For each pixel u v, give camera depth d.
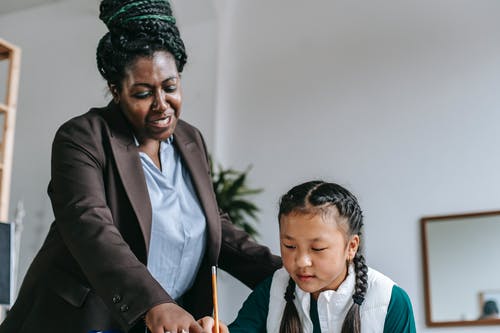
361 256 1.27
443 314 4.63
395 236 4.90
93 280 1.12
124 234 1.28
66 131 1.29
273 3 5.89
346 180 5.19
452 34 5.19
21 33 6.82
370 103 5.30
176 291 1.38
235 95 5.78
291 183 5.37
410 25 5.35
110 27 1.27
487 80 4.99
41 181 6.25
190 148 1.45
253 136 5.61
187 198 1.40
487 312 4.52
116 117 1.34
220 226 1.43
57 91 6.50
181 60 1.33
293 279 1.27
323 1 5.72
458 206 4.81
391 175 5.06
